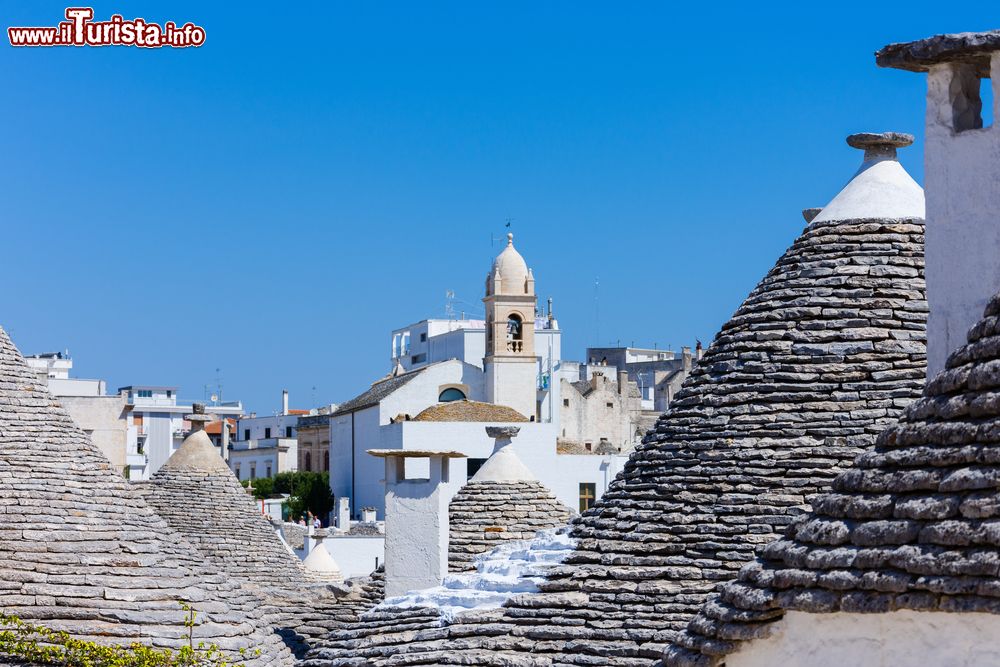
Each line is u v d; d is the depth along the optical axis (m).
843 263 22.56
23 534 28.97
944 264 13.42
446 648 22.75
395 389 98.81
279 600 32.69
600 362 136.88
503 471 32.06
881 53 13.71
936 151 13.51
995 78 13.12
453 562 30.86
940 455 11.33
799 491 21.62
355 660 23.48
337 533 75.38
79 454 30.69
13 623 27.86
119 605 28.20
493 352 103.19
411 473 88.69
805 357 22.22
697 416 22.66
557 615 22.33
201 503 39.62
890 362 21.95
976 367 11.46
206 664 27.67
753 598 11.94
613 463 88.31
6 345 31.84
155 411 130.38
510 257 104.69
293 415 133.50
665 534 22.16
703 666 12.27
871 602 11.23
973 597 10.75
